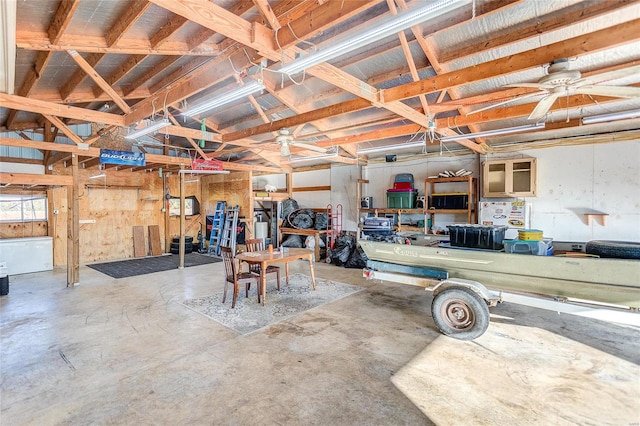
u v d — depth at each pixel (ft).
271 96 18.74
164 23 10.40
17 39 9.52
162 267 26.37
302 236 31.58
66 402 8.55
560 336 12.46
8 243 23.80
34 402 8.55
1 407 8.35
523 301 11.96
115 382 9.47
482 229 13.61
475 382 9.37
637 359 10.62
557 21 10.30
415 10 6.57
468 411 8.10
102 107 18.44
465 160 23.99
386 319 14.34
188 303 16.75
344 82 11.75
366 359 10.74
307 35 8.53
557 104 14.29
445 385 9.23
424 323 13.87
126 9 9.32
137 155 22.12
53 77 13.58
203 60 13.09
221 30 8.14
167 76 14.78
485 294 12.12
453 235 14.46
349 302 16.78
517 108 15.01
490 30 11.35
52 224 27.22
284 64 9.27
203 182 36.60
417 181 26.43
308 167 33.94
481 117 15.96
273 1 10.12
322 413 8.06
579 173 18.97
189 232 36.27
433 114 16.02
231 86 13.35
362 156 28.55
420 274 14.55
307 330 13.16
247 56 11.64
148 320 14.37
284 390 9.03
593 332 12.80
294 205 32.73
